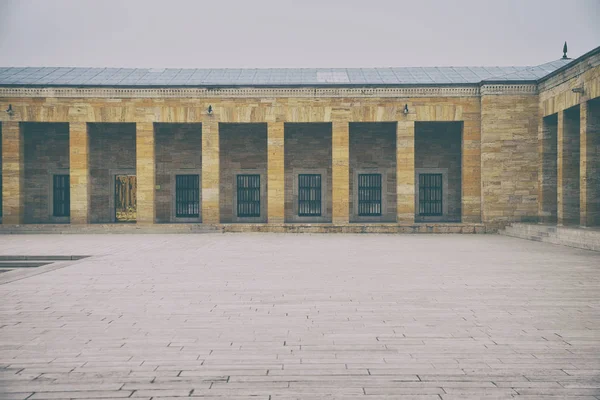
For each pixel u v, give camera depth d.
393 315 6.73
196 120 21.69
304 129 23.36
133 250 14.58
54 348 5.36
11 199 21.62
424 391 4.20
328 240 17.92
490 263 11.73
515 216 20.95
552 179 20.45
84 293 8.21
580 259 12.44
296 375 4.56
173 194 23.33
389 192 23.30
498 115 20.94
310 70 25.14
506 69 24.44
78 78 23.05
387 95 21.48
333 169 21.53
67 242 17.12
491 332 5.93
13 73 23.67
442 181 23.30
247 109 21.64
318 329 6.06
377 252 14.02
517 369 4.70
